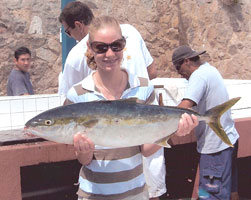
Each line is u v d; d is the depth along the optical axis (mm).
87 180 2604
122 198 2549
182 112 2502
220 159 4203
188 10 9883
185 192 5176
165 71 9805
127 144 2430
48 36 8328
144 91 2646
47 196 4625
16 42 8023
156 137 2471
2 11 7895
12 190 3691
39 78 8250
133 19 9352
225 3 10016
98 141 2383
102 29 2477
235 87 6102
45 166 4590
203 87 4082
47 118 2361
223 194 4234
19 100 4543
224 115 4176
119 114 2379
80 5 3893
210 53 9961
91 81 2627
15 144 3770
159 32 9672
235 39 10133
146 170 3920
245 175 5719
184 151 5168
